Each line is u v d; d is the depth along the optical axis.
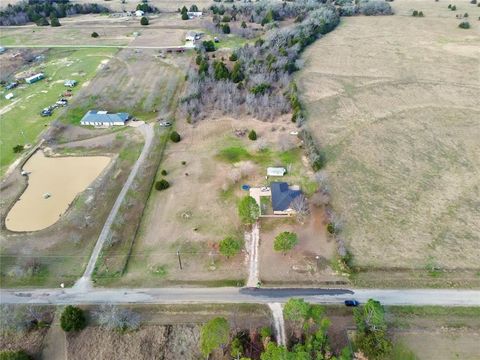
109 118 103.12
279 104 107.38
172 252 65.56
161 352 51.22
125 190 80.06
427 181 80.25
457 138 93.88
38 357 51.28
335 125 100.69
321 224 70.44
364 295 57.78
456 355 49.88
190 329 53.75
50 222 73.31
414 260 63.12
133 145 94.75
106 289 59.75
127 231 69.94
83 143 96.19
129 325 54.03
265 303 56.97
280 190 75.06
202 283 60.16
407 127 98.94
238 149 91.44
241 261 63.62
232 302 57.22
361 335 49.59
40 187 82.44
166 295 58.47
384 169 84.00
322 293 58.22
